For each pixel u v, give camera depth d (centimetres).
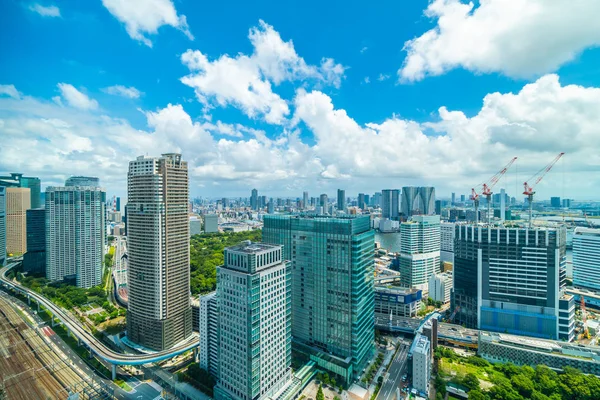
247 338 17350
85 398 19812
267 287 18300
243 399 17725
